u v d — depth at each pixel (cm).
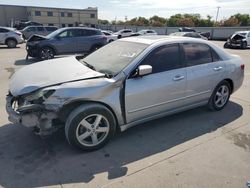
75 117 300
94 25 6619
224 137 375
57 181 268
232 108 498
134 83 334
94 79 315
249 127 411
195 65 407
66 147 334
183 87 389
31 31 2370
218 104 474
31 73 343
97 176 277
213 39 3641
